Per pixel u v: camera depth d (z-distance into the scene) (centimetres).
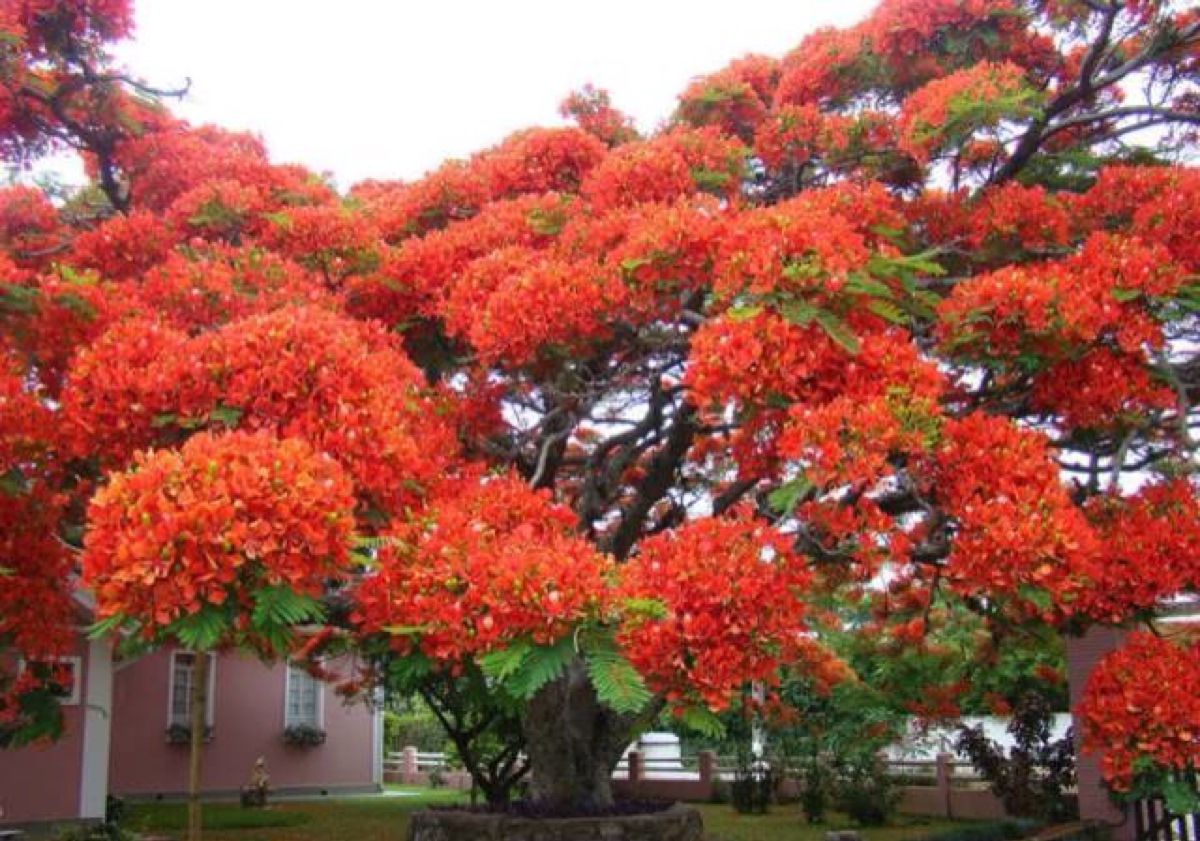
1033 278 563
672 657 414
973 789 1484
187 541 361
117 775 1588
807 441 486
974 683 1186
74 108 805
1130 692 543
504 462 744
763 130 784
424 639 434
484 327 610
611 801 853
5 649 607
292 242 705
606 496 850
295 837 1294
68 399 472
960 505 500
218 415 454
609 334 631
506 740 1143
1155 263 566
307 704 1930
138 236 704
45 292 526
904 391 503
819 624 656
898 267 554
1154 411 651
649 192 719
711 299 584
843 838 817
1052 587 477
